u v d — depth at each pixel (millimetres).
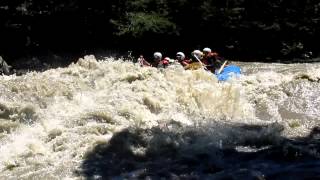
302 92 9133
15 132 7602
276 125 6809
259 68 13078
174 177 5414
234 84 9492
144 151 6188
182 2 17859
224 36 18859
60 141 6965
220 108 8531
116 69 9648
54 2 18844
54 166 6223
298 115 8289
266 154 5734
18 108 7961
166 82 9188
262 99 8992
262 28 18547
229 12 18031
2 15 19062
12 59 18312
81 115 7789
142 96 8500
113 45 18859
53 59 18453
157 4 18141
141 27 17406
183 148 6102
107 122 7676
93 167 5980
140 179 5480
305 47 19078
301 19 18781
